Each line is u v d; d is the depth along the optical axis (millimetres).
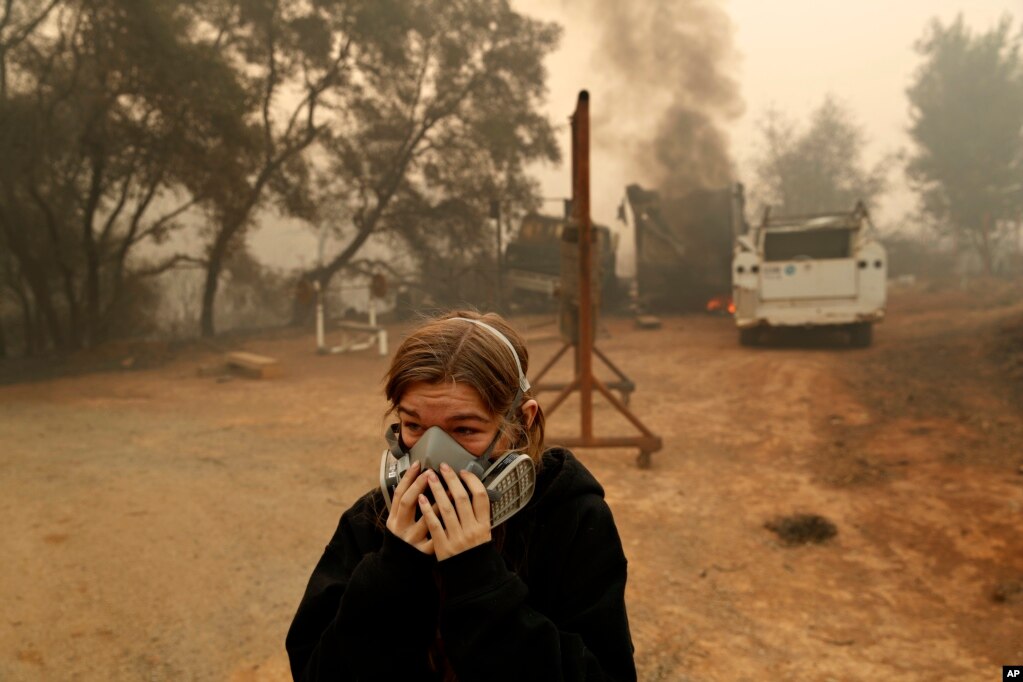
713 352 14984
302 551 5008
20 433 8758
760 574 4828
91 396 11930
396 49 25234
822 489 6438
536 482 1371
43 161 19469
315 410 10461
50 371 15617
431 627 1225
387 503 1238
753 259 14688
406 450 1271
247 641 3809
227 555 4895
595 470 7145
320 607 1347
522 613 1149
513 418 1270
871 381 10641
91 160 19891
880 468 6820
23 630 3791
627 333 20328
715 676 3588
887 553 5094
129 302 27391
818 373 11383
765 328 15867
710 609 4332
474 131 27812
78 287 26062
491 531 1321
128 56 18281
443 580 1144
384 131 27781
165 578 4496
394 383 1241
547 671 1133
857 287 14133
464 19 27016
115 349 18234
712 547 5266
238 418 9875
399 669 1162
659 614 4250
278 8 23516
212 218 24562
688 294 25656
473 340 1246
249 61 24297
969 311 20328
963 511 5602
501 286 27438
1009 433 7406
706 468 7219
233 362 14852
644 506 6098
